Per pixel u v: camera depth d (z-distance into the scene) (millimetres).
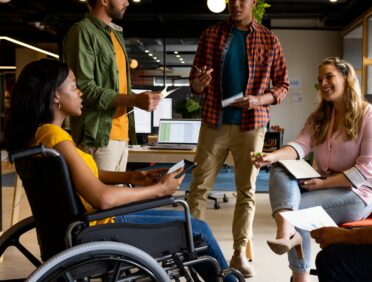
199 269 1874
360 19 9477
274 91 2816
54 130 1598
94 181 1552
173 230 1635
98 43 2465
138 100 2352
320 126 2477
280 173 2299
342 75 2377
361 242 1651
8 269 2918
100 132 2463
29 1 9812
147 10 10430
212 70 2686
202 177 2896
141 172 2072
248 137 2799
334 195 2242
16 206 3438
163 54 11383
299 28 11242
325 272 1681
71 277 1399
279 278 2807
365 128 2311
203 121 2871
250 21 2836
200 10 10320
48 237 1610
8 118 1657
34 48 12461
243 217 2865
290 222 1885
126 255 1442
